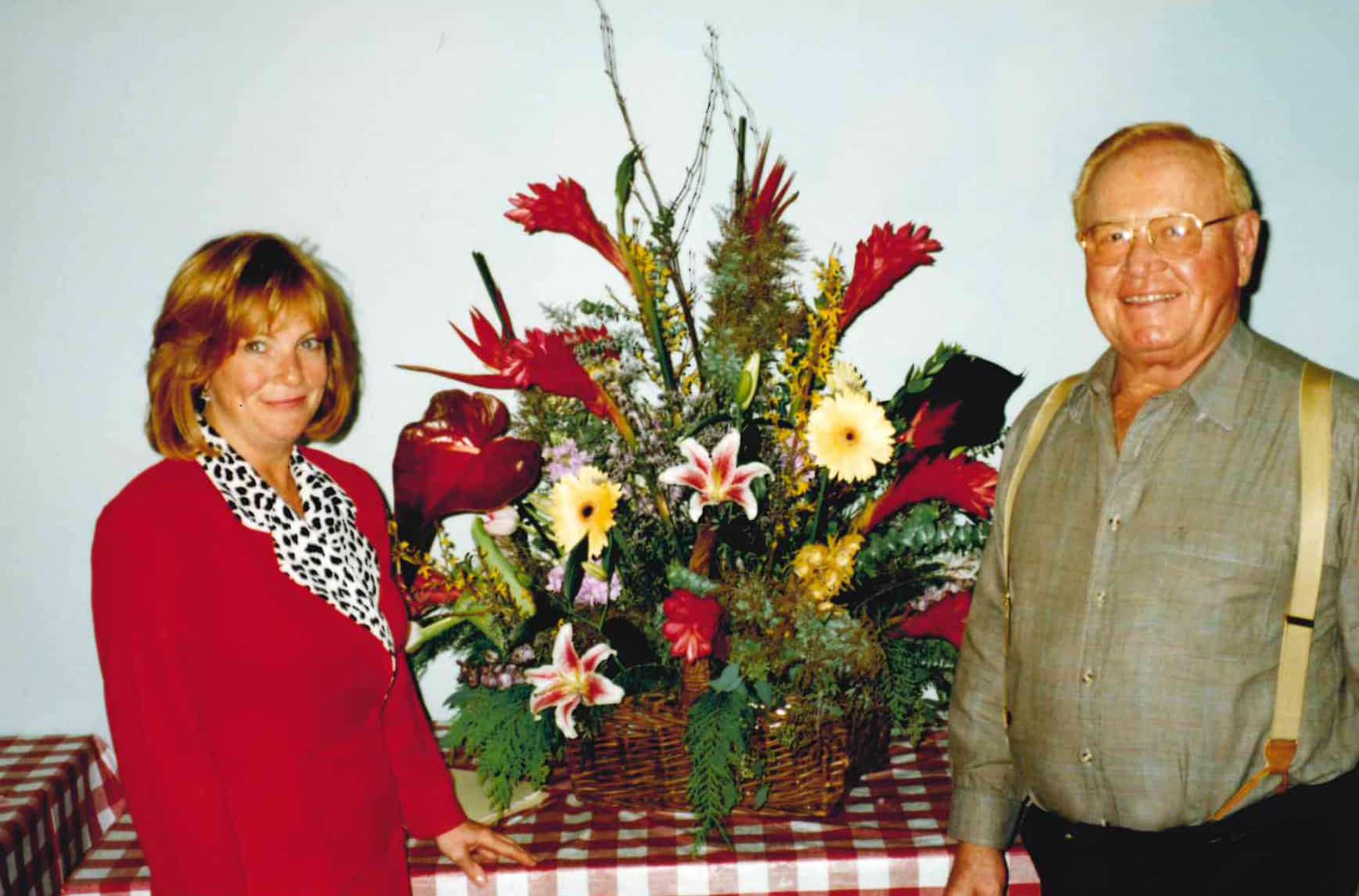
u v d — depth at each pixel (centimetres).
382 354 168
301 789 108
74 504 171
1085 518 113
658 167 164
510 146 164
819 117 163
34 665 174
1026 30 161
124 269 166
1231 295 108
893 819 133
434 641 142
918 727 131
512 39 162
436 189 165
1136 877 108
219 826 101
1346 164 163
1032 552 116
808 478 128
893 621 133
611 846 129
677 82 163
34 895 145
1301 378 107
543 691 123
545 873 124
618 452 130
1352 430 102
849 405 122
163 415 106
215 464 107
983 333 168
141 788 100
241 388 106
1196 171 106
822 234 166
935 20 162
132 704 99
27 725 175
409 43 162
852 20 162
